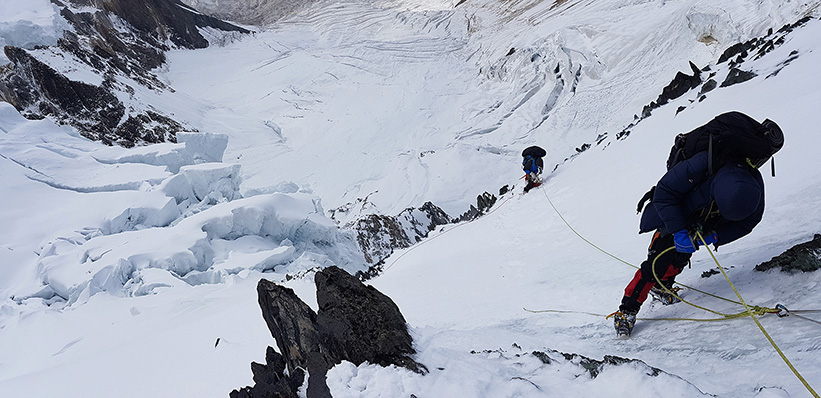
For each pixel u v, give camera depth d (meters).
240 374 5.44
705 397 2.31
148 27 95.00
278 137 71.75
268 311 3.98
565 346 3.80
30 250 22.84
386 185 52.75
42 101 60.78
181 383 5.94
